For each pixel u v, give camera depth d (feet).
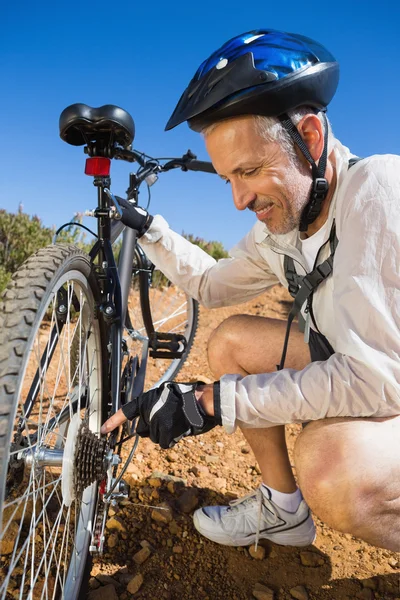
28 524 6.08
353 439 4.49
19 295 3.74
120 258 6.68
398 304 4.25
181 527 6.68
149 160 7.40
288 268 5.42
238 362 6.53
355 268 4.36
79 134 5.41
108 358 5.86
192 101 4.40
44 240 16.67
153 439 4.70
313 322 5.35
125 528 6.52
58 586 5.37
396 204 4.31
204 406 4.70
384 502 4.52
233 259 6.58
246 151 4.35
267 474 6.14
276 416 4.60
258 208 4.75
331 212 4.79
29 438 4.56
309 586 5.87
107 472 5.35
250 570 6.08
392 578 6.00
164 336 9.57
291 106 4.25
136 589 5.67
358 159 4.83
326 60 4.56
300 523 6.17
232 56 4.29
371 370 4.30
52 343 4.98
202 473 7.77
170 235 6.71
